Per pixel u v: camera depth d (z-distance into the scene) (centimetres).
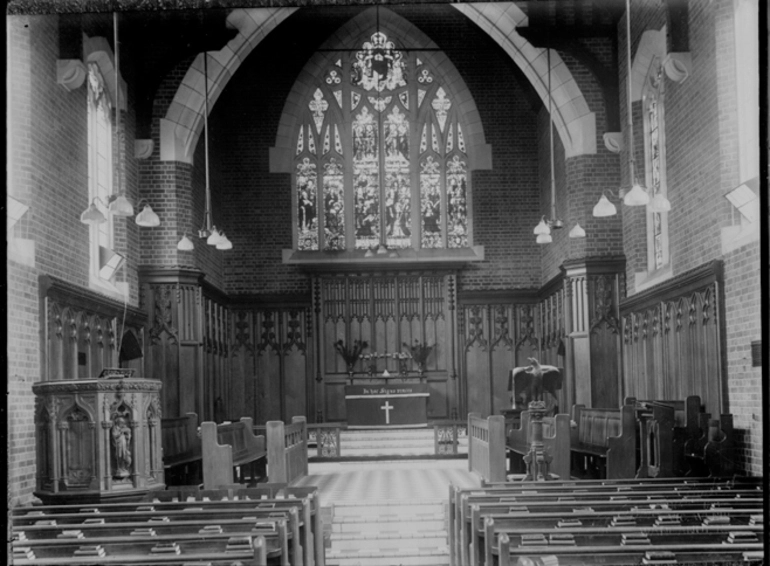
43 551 651
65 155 1471
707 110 1419
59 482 928
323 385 2411
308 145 2506
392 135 2519
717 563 567
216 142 2362
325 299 2444
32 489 1252
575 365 2000
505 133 2492
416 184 2500
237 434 1510
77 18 1532
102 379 931
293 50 2491
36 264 1310
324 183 2500
